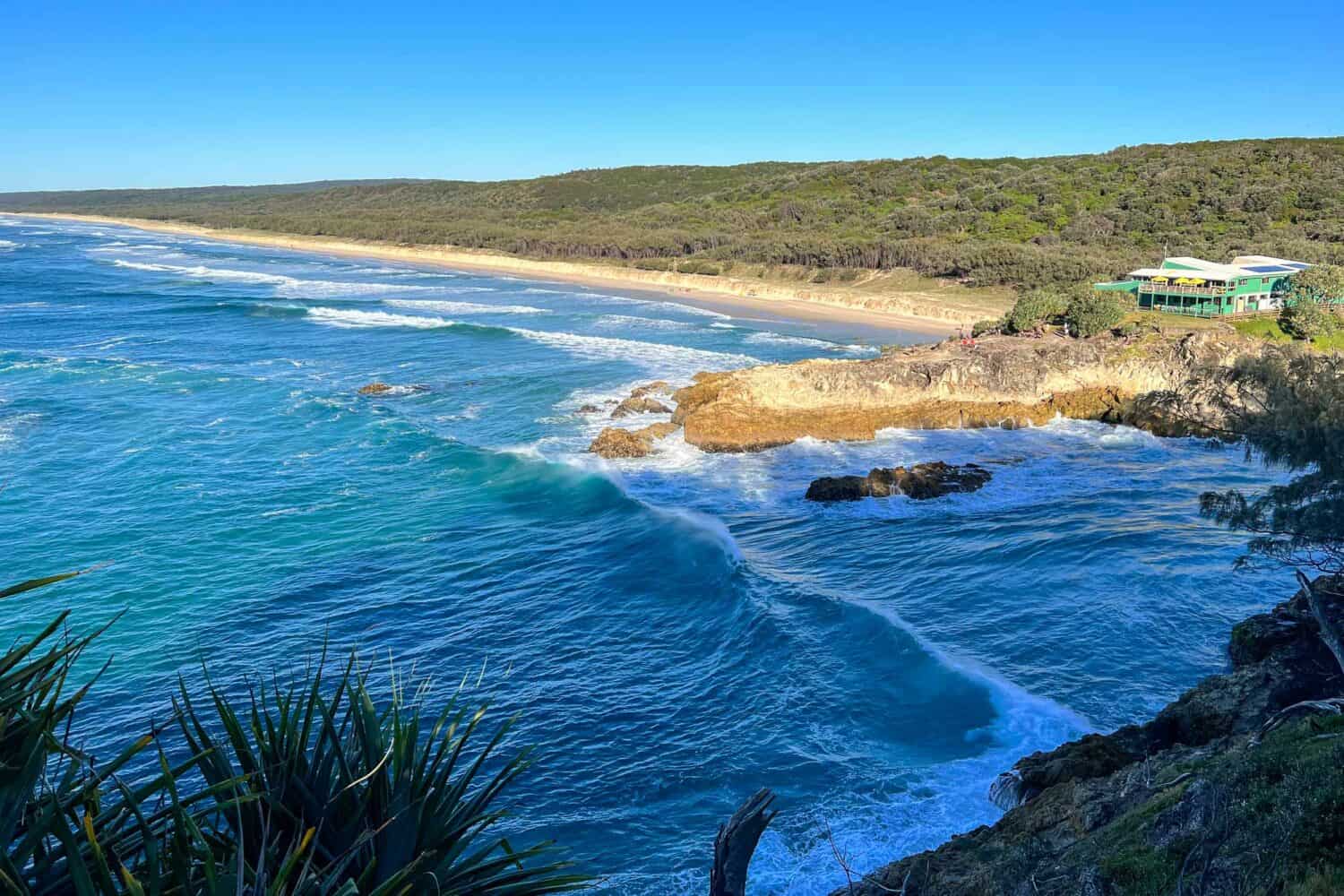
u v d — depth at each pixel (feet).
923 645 68.23
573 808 52.80
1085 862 36.65
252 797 14.52
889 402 147.33
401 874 14.39
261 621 76.28
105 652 70.49
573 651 71.46
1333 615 59.21
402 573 86.12
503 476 114.73
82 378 172.86
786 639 71.00
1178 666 65.87
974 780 53.57
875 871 43.34
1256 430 71.61
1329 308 192.03
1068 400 145.07
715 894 17.90
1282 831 30.53
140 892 12.35
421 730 60.44
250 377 173.78
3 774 12.75
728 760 57.00
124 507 102.89
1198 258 276.62
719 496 109.29
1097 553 87.30
